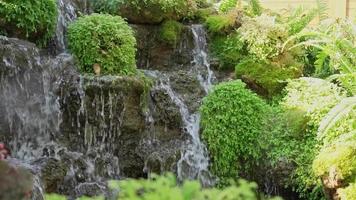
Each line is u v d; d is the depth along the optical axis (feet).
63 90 14.28
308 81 15.31
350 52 15.39
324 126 12.18
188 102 16.56
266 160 14.74
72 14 16.97
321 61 16.49
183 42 18.97
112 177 14.40
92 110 14.30
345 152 12.26
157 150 15.02
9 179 4.38
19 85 13.44
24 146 13.55
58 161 13.35
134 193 4.95
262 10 20.77
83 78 14.30
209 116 15.33
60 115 14.33
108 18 15.67
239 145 15.01
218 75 18.31
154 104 15.71
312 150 14.06
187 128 15.83
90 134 14.38
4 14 14.07
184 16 19.43
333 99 14.30
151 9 18.35
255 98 15.56
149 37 18.58
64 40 16.11
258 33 17.58
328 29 18.51
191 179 14.97
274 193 14.75
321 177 12.87
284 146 14.67
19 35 14.56
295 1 23.47
